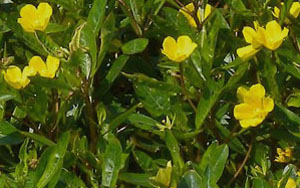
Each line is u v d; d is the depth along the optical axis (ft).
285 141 3.22
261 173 3.05
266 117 3.12
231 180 3.11
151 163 3.07
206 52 3.13
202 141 3.17
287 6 3.24
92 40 3.02
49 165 2.97
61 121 3.21
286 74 3.28
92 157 3.05
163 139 3.15
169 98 3.14
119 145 2.93
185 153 3.21
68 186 3.03
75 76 3.08
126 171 3.14
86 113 3.18
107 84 3.22
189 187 2.82
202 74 3.08
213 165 2.91
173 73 3.11
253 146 3.17
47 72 3.09
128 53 3.22
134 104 3.34
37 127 3.33
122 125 3.30
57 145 2.98
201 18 3.34
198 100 3.11
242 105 2.93
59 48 3.18
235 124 3.24
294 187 2.91
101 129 3.14
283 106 3.19
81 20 3.28
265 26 3.33
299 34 3.32
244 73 3.14
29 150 3.30
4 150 3.34
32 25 3.14
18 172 3.05
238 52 3.05
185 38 2.98
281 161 3.24
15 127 3.22
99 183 3.07
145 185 2.99
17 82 3.08
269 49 3.04
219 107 3.16
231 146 3.14
